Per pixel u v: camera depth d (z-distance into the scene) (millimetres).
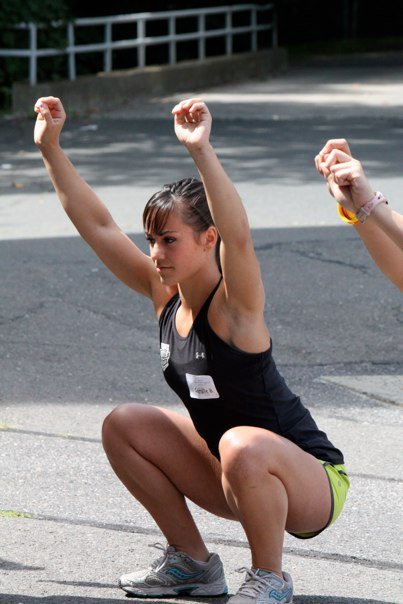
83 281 21156
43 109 9547
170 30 55969
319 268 21938
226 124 42312
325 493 8961
